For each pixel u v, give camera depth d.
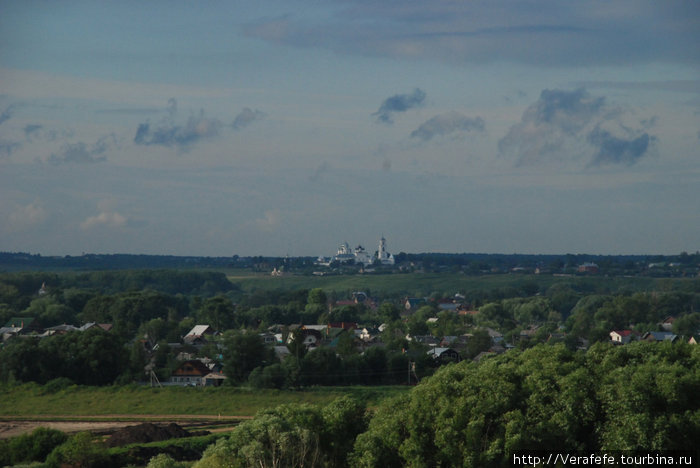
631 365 114.81
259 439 109.56
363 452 111.12
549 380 112.69
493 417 109.31
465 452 105.38
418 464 106.69
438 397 112.50
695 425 101.50
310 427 117.25
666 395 104.94
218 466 105.94
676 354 119.00
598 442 106.50
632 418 102.12
